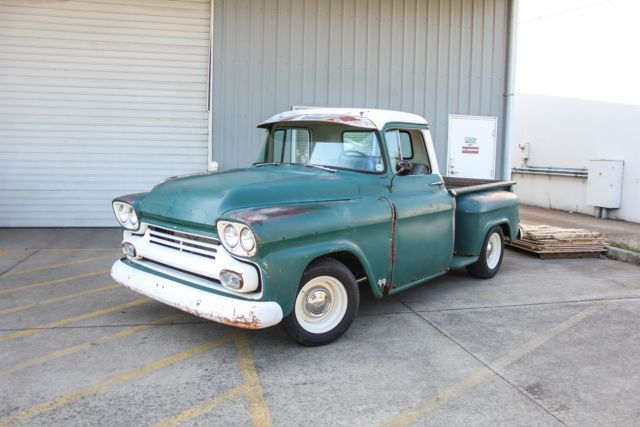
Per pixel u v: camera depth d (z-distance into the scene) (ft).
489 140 37.40
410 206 17.46
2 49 31.12
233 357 14.37
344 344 15.47
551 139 51.31
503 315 18.49
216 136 33.09
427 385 12.96
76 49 31.78
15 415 11.14
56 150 32.17
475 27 36.35
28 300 18.94
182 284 14.24
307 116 18.39
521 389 12.86
